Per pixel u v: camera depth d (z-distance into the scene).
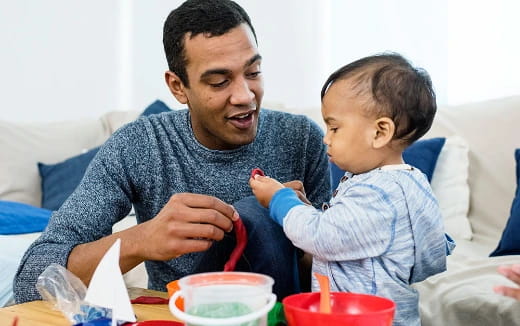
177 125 1.22
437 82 2.33
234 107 1.07
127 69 3.16
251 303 0.63
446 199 1.90
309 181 1.31
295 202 0.88
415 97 0.89
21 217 1.93
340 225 0.83
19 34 2.87
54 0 2.97
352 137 0.91
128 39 3.15
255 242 0.96
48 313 0.90
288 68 2.73
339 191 0.92
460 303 1.33
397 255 0.85
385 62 0.91
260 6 2.78
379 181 0.86
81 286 0.89
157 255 0.89
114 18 3.14
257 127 1.24
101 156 1.18
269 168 1.23
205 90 1.07
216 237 0.86
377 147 0.90
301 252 1.08
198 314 0.62
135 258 0.92
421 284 1.47
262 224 0.97
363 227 0.82
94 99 3.10
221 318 0.60
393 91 0.88
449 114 2.08
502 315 1.23
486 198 1.91
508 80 2.19
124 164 1.17
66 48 3.01
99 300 0.77
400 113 0.88
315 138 1.31
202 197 0.88
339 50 2.59
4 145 2.41
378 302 0.68
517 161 1.76
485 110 2.02
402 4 2.41
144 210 1.22
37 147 2.48
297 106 2.72
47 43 2.95
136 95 3.13
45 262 0.99
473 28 2.25
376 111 0.89
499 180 1.90
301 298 0.70
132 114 2.66
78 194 1.13
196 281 0.67
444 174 1.94
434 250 0.90
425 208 0.87
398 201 0.84
